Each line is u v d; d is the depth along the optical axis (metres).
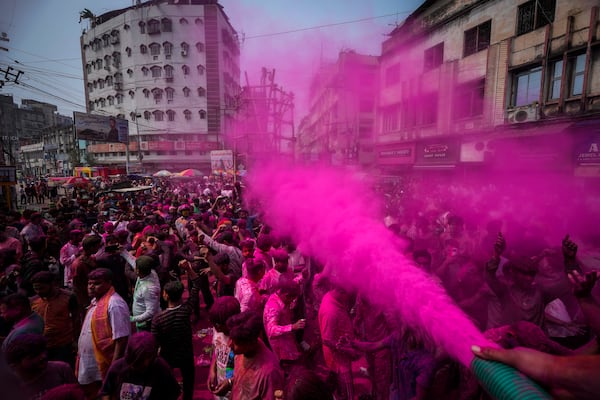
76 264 3.97
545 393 0.64
